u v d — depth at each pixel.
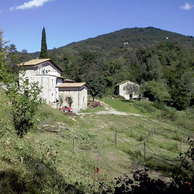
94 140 18.42
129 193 3.45
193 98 57.62
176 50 106.06
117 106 50.16
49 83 39.62
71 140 16.97
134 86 62.09
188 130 31.44
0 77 9.52
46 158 10.37
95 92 50.78
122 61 88.75
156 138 23.27
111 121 31.41
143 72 81.94
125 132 24.48
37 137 14.88
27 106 9.83
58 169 9.73
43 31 63.06
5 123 10.14
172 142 21.88
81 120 28.30
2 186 5.97
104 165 13.05
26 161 8.41
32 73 39.66
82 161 12.77
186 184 3.19
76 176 9.73
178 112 49.31
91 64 80.06
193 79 64.06
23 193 5.96
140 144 19.27
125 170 12.75
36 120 10.28
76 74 72.69
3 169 6.93
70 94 43.31
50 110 27.00
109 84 71.75
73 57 90.12
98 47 178.88
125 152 16.41
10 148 9.16
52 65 44.56
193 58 95.38
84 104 44.97
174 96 59.62
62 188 7.29
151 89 63.72
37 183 6.83
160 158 15.42
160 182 3.36
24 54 66.44
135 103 54.09
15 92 9.79
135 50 107.56
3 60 10.18
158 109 52.25
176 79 74.12
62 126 21.36
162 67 86.75
